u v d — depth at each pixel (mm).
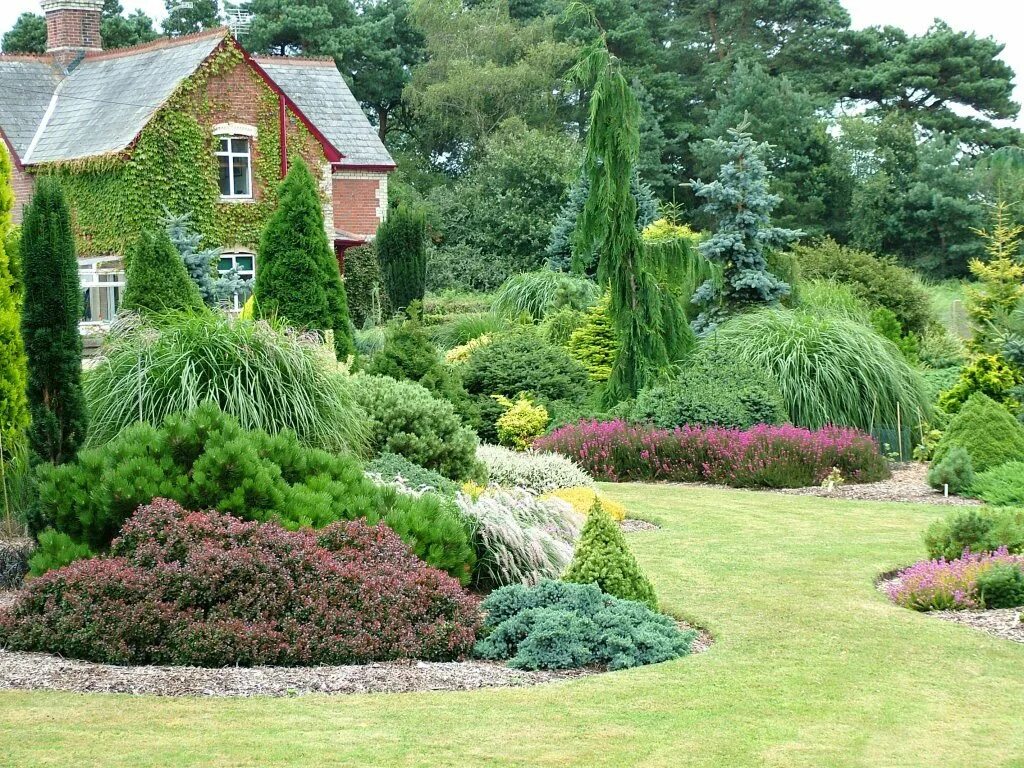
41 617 7477
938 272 46000
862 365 17609
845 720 6277
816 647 7766
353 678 6918
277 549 7754
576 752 5676
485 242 44844
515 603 8148
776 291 21609
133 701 6328
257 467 8555
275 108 31547
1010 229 21406
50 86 34938
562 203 44969
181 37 32375
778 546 11352
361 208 38750
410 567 8109
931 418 18203
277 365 11094
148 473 8461
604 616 7773
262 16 54031
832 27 55156
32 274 9242
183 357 10805
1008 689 6918
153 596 7414
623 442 16359
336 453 11031
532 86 52906
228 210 31062
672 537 11797
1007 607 9023
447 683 6926
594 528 8719
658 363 18172
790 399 17406
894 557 10836
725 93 52844
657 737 5926
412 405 12414
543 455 14508
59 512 8539
